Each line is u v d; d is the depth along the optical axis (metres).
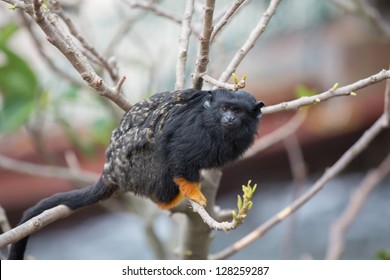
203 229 7.16
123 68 11.37
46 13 5.69
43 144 9.95
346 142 12.34
